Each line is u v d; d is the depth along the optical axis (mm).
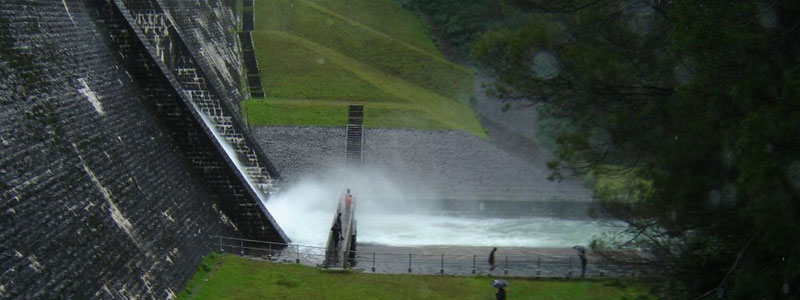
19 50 29953
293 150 64562
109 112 34750
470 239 51062
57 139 28922
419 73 90000
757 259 20516
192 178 39219
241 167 52156
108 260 27297
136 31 40344
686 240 23984
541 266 40750
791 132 18312
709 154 21750
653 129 24359
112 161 32125
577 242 50344
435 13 103438
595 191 27906
